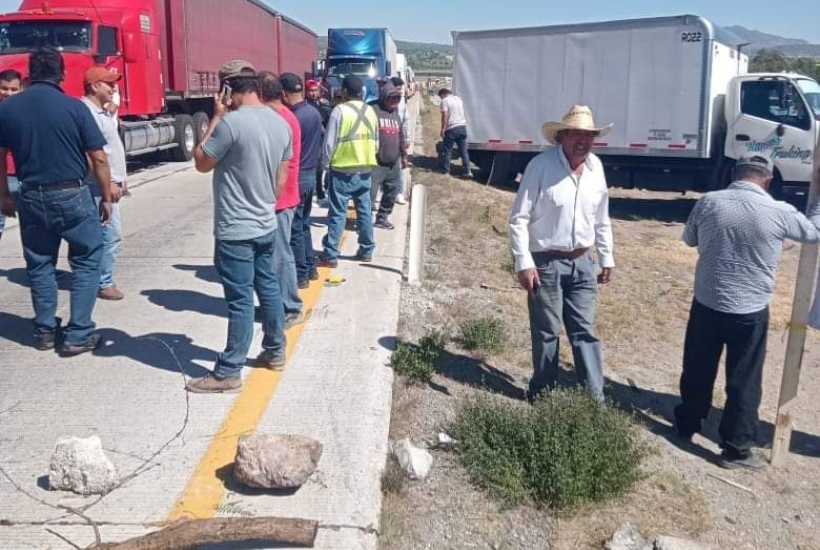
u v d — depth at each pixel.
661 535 4.11
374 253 9.06
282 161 4.99
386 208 10.55
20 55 14.64
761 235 4.81
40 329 5.66
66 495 3.88
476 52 16.98
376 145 8.05
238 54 23.39
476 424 4.74
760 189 4.95
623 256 11.36
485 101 17.11
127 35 15.90
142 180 15.86
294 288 6.27
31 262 5.58
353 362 5.61
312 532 3.57
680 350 7.26
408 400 5.25
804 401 6.39
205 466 4.16
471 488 4.36
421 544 3.86
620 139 15.14
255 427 4.59
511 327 7.17
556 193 5.03
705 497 4.67
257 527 3.52
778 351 7.57
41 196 5.25
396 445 4.53
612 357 6.91
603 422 4.65
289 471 3.87
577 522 4.17
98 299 6.99
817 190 4.84
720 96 14.68
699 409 5.29
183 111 20.19
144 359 5.57
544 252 5.17
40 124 5.12
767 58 19.39
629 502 4.42
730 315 4.93
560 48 15.79
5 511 3.73
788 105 13.90
